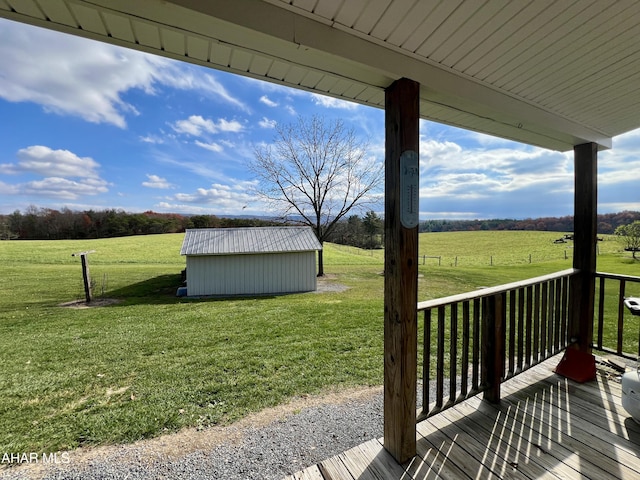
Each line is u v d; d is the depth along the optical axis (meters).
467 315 2.04
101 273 14.05
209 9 1.03
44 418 2.52
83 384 3.16
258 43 1.21
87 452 2.09
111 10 1.03
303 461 1.93
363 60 1.35
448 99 1.75
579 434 1.83
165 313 6.70
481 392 2.30
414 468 1.60
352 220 20.41
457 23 1.29
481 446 1.75
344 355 3.79
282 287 10.27
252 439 2.17
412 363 1.63
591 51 1.52
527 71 1.70
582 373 2.47
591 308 2.73
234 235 10.80
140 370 3.50
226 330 5.13
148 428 2.33
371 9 1.19
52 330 5.47
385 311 1.68
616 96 2.02
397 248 1.56
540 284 2.52
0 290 10.28
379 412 2.49
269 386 3.00
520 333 2.38
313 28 1.22
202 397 2.81
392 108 1.55
